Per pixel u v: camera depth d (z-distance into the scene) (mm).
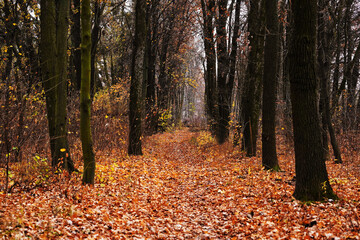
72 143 10875
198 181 9984
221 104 19609
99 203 6453
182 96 50250
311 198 6566
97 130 12445
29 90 8922
